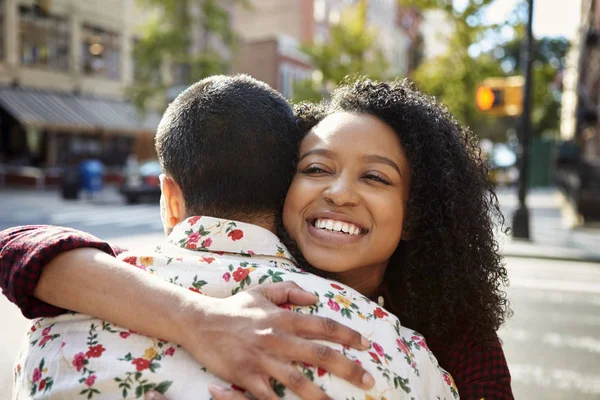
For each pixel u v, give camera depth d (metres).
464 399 1.37
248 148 1.18
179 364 1.01
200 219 1.17
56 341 1.08
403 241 1.48
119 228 12.91
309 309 1.06
